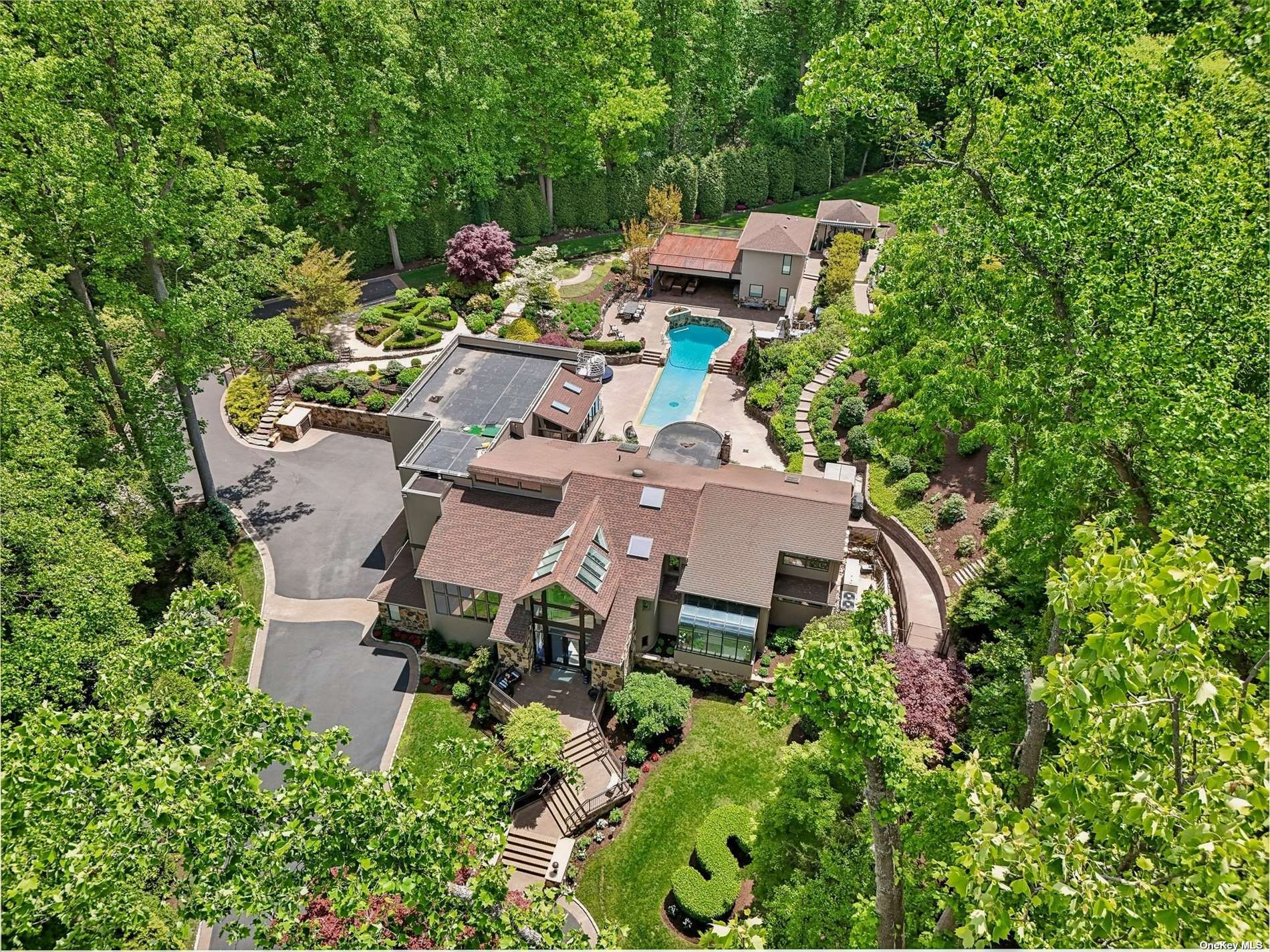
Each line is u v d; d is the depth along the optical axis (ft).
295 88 199.00
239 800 58.34
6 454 103.19
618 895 103.14
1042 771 49.80
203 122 140.15
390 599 135.85
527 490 134.10
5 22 116.67
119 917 60.85
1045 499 85.97
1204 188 83.92
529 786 111.55
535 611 124.36
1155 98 86.38
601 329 215.92
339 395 182.70
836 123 284.20
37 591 101.40
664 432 159.74
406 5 216.95
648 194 251.39
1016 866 45.73
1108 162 88.12
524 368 167.94
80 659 98.43
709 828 105.70
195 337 139.13
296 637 137.18
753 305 226.38
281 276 188.14
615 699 120.88
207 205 142.61
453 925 59.82
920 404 103.91
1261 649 56.65
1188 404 70.38
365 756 119.75
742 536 129.39
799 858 90.38
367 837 58.54
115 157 124.47
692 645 127.24
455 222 238.27
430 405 155.63
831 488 139.64
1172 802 44.50
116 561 107.86
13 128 117.80
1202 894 42.37
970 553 136.36
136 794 55.42
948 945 65.46
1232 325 81.20
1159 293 80.94
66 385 117.39
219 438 180.34
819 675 59.26
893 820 62.44
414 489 134.31
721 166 271.08
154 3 125.80
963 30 87.25
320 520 160.25
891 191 177.58
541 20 221.05
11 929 53.16
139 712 62.75
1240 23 75.77
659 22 259.80
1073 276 81.76
